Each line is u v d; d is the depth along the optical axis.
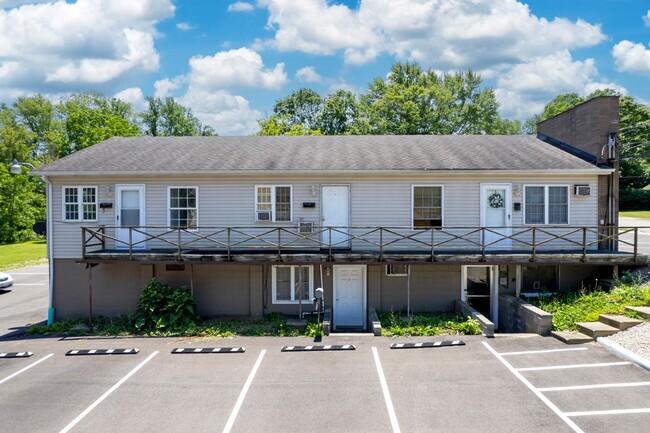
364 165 15.69
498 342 12.24
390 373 10.38
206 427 8.14
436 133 42.34
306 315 15.65
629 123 51.12
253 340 13.22
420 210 15.80
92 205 16.05
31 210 48.28
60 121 67.12
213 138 20.14
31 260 32.75
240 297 15.93
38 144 65.44
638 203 48.19
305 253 15.40
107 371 10.88
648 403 8.52
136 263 14.61
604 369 10.05
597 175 15.89
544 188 15.85
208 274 15.94
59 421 8.45
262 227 15.91
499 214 15.85
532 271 16.14
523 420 8.09
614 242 15.91
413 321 14.34
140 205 15.98
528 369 10.27
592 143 16.36
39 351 12.50
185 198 16.02
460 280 15.84
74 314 16.03
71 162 16.38
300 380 10.12
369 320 15.77
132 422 8.36
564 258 14.45
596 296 14.13
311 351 12.08
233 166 15.76
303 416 8.48
